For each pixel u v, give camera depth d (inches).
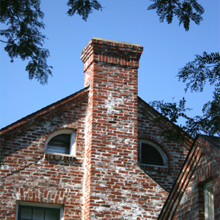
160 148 628.1
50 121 589.0
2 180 546.9
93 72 605.9
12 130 567.8
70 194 563.2
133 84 615.5
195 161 440.1
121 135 583.8
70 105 601.9
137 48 629.9
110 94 600.4
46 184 559.5
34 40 414.9
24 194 548.4
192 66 445.7
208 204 423.8
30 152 568.1
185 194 446.3
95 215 538.3
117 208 548.4
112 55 620.1
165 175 609.9
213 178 410.0
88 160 568.4
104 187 553.0
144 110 634.2
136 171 572.1
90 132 579.5
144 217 554.3
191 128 452.4
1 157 553.6
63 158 574.2
